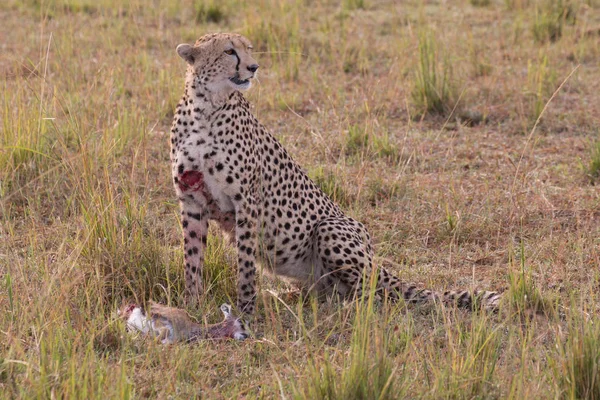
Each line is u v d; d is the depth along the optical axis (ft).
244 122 29.01
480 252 34.76
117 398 21.49
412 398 22.99
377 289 30.35
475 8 77.71
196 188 28.94
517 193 40.11
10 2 77.10
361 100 52.80
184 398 23.44
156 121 48.37
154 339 25.48
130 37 63.72
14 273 29.96
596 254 32.94
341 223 30.99
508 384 22.98
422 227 36.91
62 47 58.29
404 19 73.46
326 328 27.78
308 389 22.36
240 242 29.17
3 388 22.84
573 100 54.08
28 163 39.40
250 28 66.74
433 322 27.89
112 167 39.11
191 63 28.37
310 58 63.16
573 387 22.58
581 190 40.68
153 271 30.58
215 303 29.84
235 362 25.50
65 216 34.81
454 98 52.39
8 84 50.31
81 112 43.83
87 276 30.04
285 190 30.48
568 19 71.26
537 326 26.89
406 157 45.11
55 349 23.91
